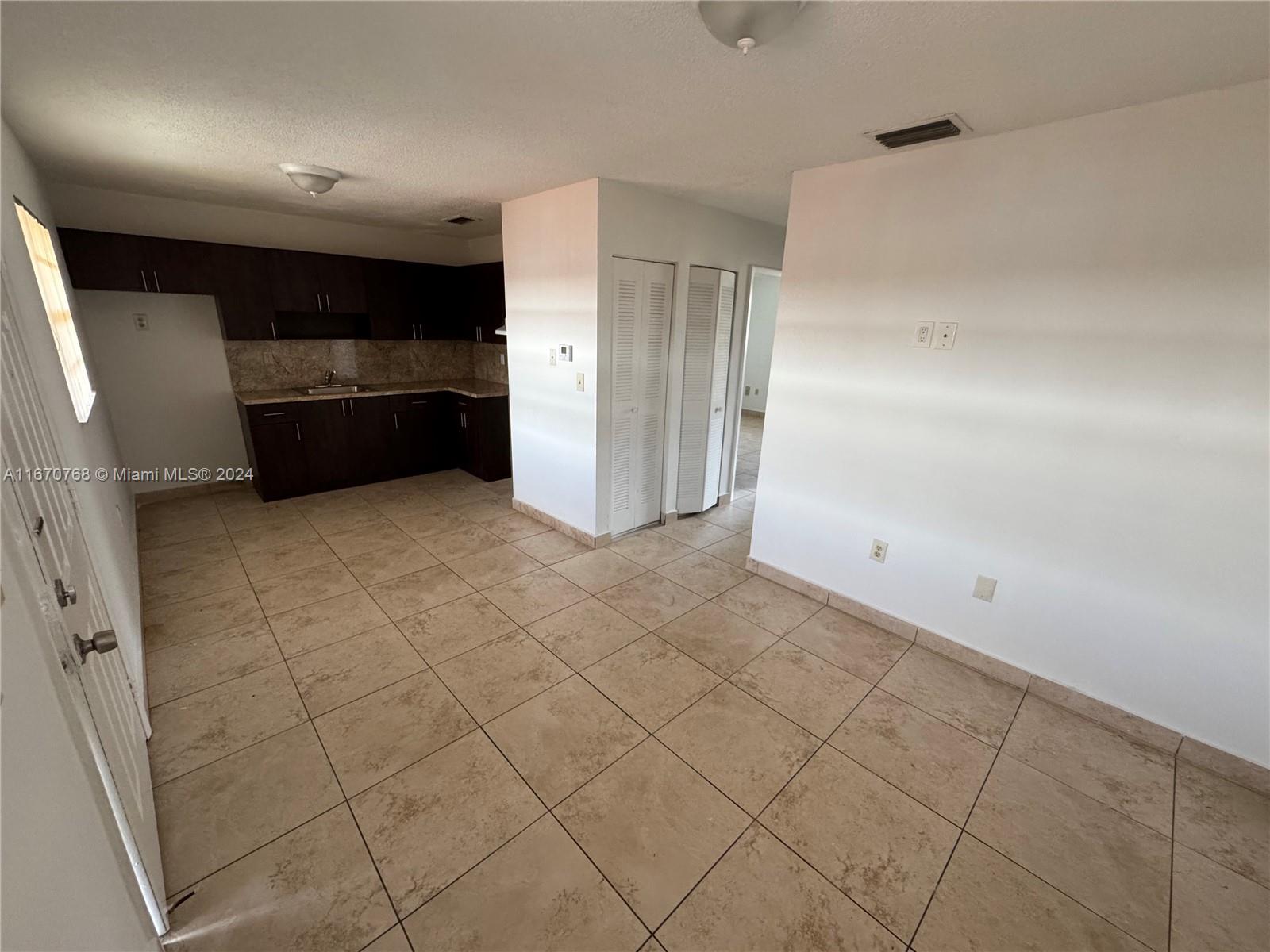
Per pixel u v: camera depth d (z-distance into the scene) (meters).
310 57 1.53
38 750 0.77
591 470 3.49
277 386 4.69
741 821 1.68
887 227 2.35
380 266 4.73
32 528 1.05
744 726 2.07
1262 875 1.56
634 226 3.15
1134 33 1.30
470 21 1.33
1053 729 2.09
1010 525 2.23
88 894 0.86
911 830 1.67
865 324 2.50
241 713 2.07
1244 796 1.82
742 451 6.34
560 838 1.61
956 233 2.17
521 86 1.71
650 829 1.65
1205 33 1.29
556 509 3.87
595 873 1.52
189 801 1.69
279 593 2.96
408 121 2.03
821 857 1.58
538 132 2.13
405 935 1.35
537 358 3.67
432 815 1.67
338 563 3.34
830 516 2.84
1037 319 2.03
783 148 2.27
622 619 2.79
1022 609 2.26
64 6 1.26
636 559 3.48
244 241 4.09
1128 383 1.88
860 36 1.36
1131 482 1.93
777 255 4.16
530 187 3.13
